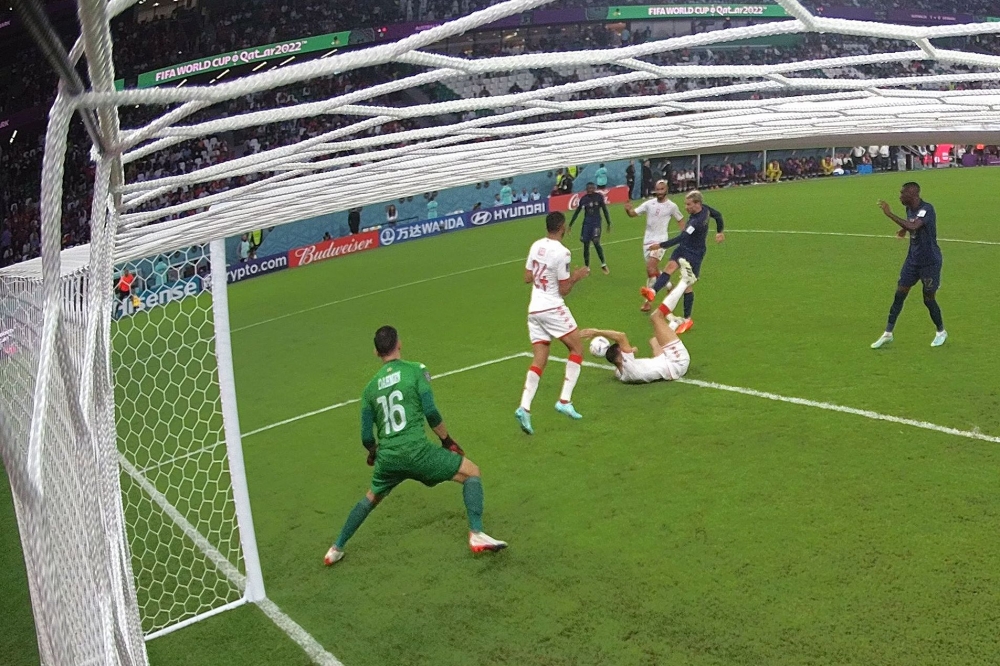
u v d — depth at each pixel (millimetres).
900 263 12156
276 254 21000
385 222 22672
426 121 25531
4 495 8102
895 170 27094
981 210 16328
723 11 30328
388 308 14086
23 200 22547
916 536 4668
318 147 3029
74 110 1312
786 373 7699
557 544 5191
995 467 5359
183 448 8453
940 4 34219
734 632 4047
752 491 5480
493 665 4074
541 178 24703
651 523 5266
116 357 12922
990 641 3732
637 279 13289
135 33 22969
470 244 20531
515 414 7082
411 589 4938
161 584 5527
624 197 25219
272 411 9289
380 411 5125
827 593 4254
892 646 3783
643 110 3537
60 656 1439
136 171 22125
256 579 5098
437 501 6152
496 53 28562
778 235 15727
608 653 4027
